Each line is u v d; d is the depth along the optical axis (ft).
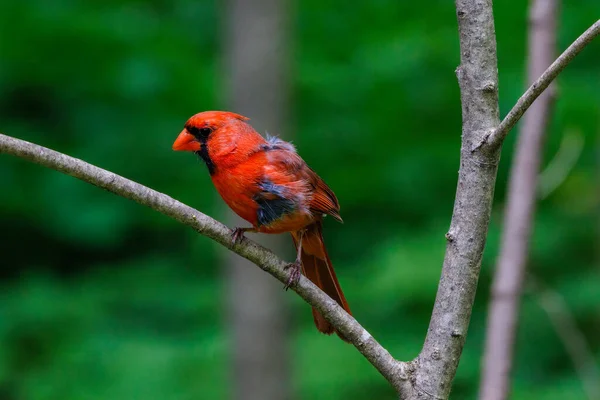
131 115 46.78
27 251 47.85
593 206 42.04
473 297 11.39
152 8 48.52
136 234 47.11
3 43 45.19
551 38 16.43
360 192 45.14
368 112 45.32
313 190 17.69
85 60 46.62
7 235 47.52
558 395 34.06
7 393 37.70
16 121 47.65
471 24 11.30
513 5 43.65
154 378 35.78
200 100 45.50
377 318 38.06
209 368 35.91
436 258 37.70
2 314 40.75
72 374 36.91
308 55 46.32
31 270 47.29
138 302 41.75
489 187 11.25
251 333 32.35
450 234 11.40
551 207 43.73
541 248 40.42
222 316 39.60
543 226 41.81
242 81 32.89
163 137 45.44
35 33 44.73
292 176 17.16
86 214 45.14
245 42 32.81
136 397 34.99
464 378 35.35
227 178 16.90
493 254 37.70
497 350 15.19
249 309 32.37
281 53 32.94
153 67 44.98
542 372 36.32
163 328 40.73
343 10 46.57
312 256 18.34
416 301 37.47
